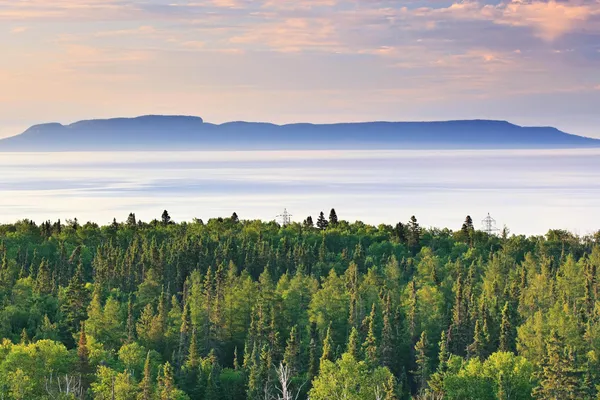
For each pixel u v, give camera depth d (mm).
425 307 145625
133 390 100750
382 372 106000
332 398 98250
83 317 144625
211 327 141000
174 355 130125
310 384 120875
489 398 103562
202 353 137750
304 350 132500
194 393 117312
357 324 141750
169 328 140000
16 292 158250
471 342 135750
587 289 154000
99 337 137000
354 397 97688
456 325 136375
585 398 102688
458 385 104562
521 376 103750
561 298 154000
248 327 144500
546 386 101500
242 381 120250
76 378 104938
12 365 102625
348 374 101375
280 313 145500
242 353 140625
